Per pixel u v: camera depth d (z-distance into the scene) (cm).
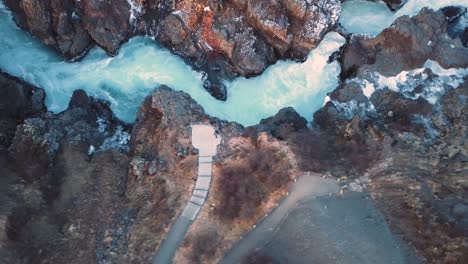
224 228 3653
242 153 4038
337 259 3447
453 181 3753
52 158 4200
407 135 4153
